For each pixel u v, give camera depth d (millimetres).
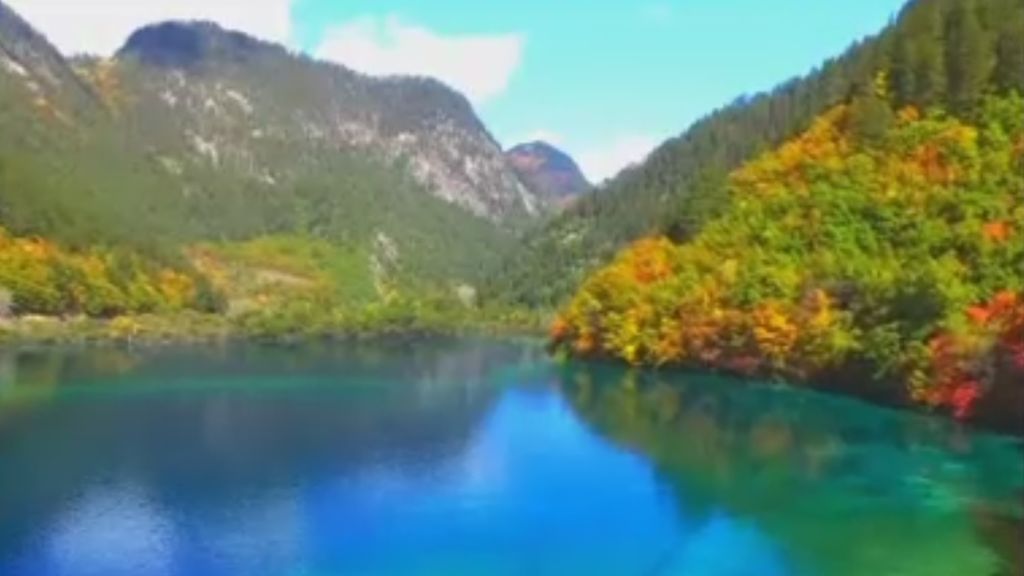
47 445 94938
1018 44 150500
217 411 117312
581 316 182750
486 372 162375
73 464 87062
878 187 148750
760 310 139500
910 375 111938
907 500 73562
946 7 176500
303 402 126000
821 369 128000
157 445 96000
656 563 61406
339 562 61406
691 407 121312
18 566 60375
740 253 159000
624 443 98312
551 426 108938
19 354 174625
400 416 116125
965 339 105375
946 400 106188
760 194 170750
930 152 147500
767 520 69500
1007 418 99062
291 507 73875
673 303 160000
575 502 75312
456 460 90625
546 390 139375
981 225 129625
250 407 121000
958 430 100438
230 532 67375
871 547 62969
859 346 121250
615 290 175750
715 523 69188
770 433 101688
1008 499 73562
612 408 121562
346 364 173500
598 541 65562
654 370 159875
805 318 131875
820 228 150125
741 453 91688
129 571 59594
